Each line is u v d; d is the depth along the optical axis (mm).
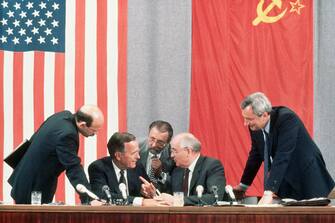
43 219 7445
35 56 13891
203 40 14383
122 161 9852
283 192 10195
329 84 14430
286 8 14375
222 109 14211
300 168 10086
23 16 14023
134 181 10086
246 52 14297
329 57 14492
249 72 14250
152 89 14375
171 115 14336
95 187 9703
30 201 9758
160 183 10578
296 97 14172
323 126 14312
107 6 14148
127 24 14227
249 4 14383
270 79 14227
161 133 11016
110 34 14086
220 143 14148
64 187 13320
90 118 9672
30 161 9711
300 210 7605
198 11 14461
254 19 14344
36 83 13820
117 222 7492
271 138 9992
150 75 14398
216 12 14422
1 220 7406
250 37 14320
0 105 13719
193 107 14281
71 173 9438
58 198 13297
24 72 13828
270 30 14320
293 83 14195
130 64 14359
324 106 14359
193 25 14469
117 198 9359
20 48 13930
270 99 14188
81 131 9797
